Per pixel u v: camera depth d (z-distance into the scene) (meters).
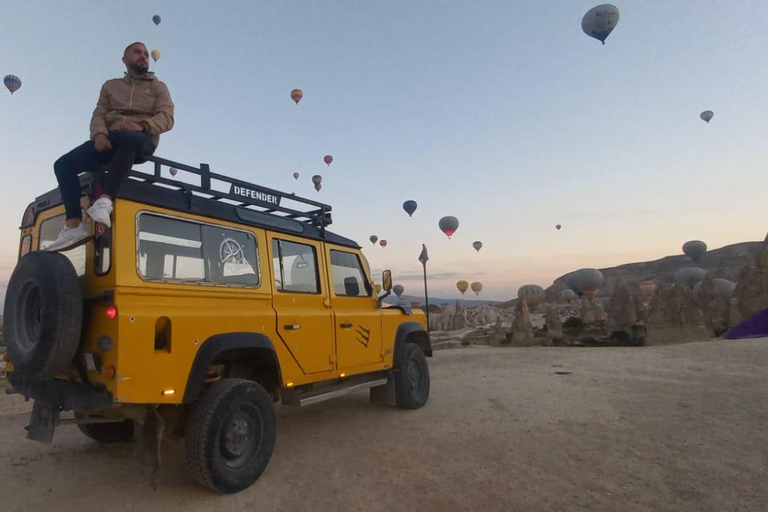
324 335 5.21
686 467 4.26
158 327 3.60
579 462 4.45
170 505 3.69
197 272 4.10
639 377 8.88
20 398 8.35
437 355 14.11
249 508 3.61
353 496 3.79
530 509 3.51
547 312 37.59
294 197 5.43
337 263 5.95
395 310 6.82
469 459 4.58
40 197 4.57
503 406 6.78
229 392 3.87
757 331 15.27
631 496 3.70
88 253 3.70
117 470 4.52
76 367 3.55
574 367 10.55
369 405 7.05
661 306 35.84
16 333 3.54
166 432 3.90
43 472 4.48
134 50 4.00
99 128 3.69
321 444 5.18
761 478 3.98
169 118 3.99
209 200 4.44
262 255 4.78
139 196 3.76
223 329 4.07
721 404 6.45
